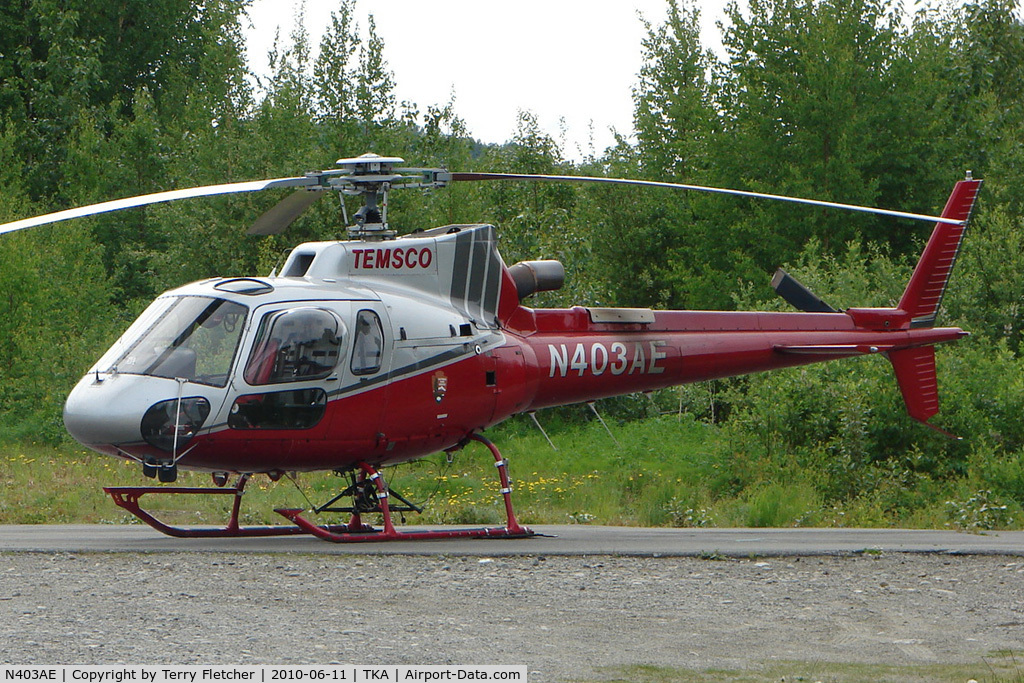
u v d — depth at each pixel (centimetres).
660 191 7044
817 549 2061
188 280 5147
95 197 6881
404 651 1288
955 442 3497
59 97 7462
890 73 6134
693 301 6172
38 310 4775
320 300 1925
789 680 1229
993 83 7281
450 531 2095
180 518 2583
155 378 1825
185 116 7156
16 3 7900
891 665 1307
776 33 6200
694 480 3531
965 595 1734
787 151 6066
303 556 1872
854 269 4862
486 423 2138
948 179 6175
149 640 1298
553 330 2248
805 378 3631
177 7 8831
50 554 1836
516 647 1330
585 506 3042
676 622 1502
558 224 5331
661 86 8050
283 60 7281
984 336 4241
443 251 2108
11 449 3994
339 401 1927
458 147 6231
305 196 2075
